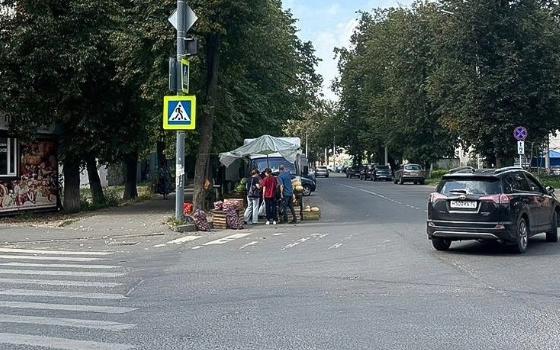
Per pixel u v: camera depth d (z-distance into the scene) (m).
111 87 24.03
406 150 59.66
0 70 22.34
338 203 31.06
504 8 34.28
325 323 7.50
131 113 24.98
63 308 8.37
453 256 13.09
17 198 23.73
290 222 21.69
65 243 16.42
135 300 8.88
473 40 34.75
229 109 24.98
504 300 8.74
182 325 7.45
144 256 13.76
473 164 56.59
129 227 19.55
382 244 15.12
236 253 14.07
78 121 24.09
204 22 19.92
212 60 21.84
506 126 34.44
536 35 34.06
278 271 11.38
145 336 6.95
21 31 21.97
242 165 32.19
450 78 36.16
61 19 22.64
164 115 18.75
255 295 9.18
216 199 29.30
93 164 26.86
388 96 58.97
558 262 12.19
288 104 40.78
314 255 13.48
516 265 11.85
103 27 23.28
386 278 10.52
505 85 33.91
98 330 7.21
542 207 14.71
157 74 20.80
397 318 7.74
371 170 72.62
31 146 24.48
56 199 25.77
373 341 6.72
